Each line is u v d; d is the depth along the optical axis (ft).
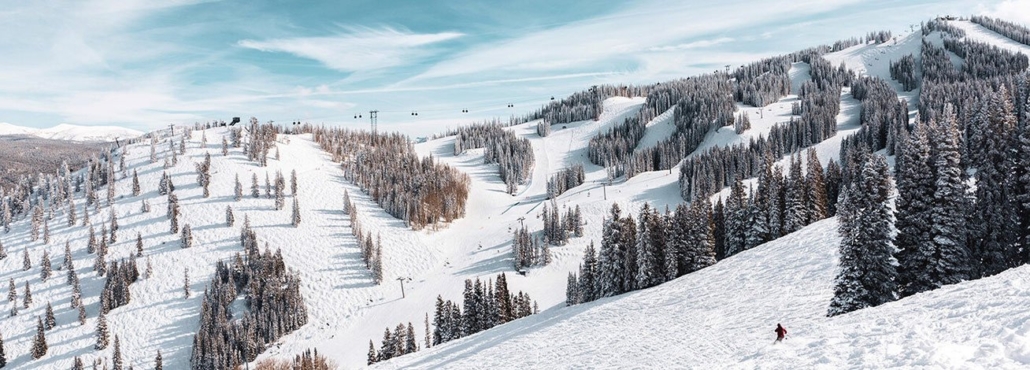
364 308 453.17
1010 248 137.39
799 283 148.05
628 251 258.16
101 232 557.74
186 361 401.70
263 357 395.55
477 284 308.81
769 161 326.65
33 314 453.58
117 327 433.89
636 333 137.59
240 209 600.80
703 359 89.15
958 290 84.07
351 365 350.84
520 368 126.52
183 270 501.97
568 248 512.63
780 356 75.46
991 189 136.98
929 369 52.60
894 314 81.20
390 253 551.18
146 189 644.27
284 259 522.88
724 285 175.11
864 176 116.37
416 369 160.66
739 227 281.33
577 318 190.08
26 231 583.99
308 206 626.23
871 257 109.19
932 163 126.00
